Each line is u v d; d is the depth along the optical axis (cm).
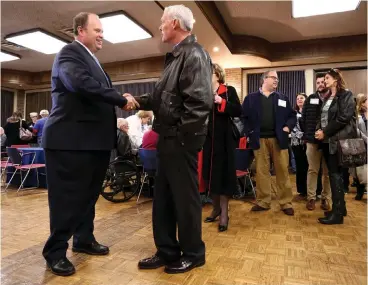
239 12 538
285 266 177
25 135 602
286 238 228
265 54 683
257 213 310
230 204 356
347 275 165
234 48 652
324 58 666
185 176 167
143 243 219
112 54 769
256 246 211
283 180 308
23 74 948
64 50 168
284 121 309
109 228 259
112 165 376
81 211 175
